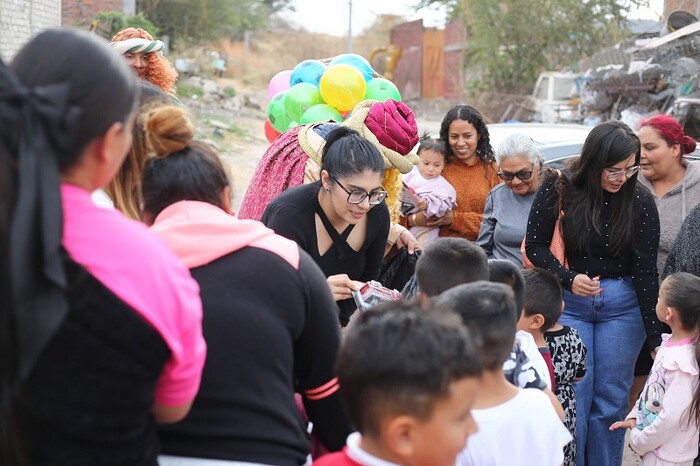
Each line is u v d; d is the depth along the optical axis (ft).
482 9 76.07
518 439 7.96
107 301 4.99
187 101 70.23
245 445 6.34
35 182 4.62
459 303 7.73
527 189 14.98
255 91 85.10
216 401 6.36
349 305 11.23
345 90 15.01
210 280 6.53
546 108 61.41
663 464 11.91
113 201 7.79
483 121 17.19
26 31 35.73
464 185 17.22
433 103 94.27
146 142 7.34
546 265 13.34
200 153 6.96
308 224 10.54
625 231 13.00
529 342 9.97
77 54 5.07
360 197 10.00
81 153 5.16
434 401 5.60
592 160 12.78
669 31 48.85
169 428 6.33
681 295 11.64
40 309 4.67
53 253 4.66
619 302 13.34
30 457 4.97
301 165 12.59
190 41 81.92
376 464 5.91
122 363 5.05
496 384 8.01
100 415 5.06
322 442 7.74
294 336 6.90
